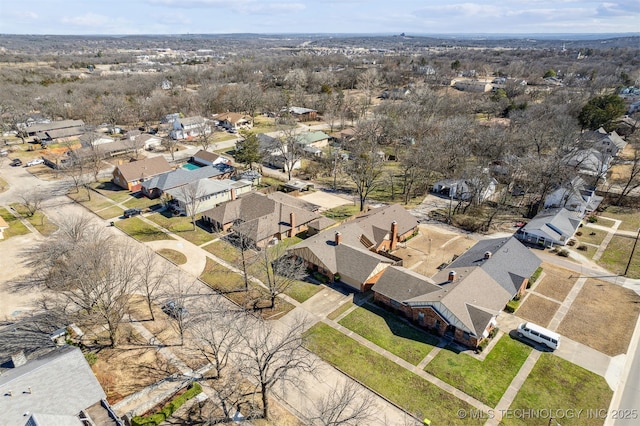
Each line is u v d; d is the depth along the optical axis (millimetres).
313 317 43000
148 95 162375
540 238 58500
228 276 50375
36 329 39438
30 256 54594
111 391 32969
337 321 42469
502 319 43031
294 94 162250
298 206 67875
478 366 36656
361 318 43031
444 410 32188
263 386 29547
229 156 101438
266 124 136000
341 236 53125
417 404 32688
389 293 44156
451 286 42531
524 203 73250
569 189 66062
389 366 36531
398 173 88625
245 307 44438
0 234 59938
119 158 99625
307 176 86938
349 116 137000
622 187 78125
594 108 104188
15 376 28969
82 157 89375
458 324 38969
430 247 58625
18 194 77625
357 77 187750
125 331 40250
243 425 30375
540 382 34906
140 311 43500
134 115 135375
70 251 44875
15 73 187875
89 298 39656
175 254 55500
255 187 80312
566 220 61156
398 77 191000
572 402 33031
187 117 125438
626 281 49625
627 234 61375
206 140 106062
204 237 60531
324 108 148750
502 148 85250
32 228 63281
